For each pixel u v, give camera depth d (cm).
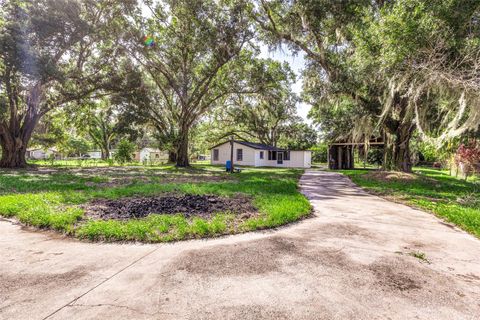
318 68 1459
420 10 696
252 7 1567
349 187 1009
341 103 1491
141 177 1227
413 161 3038
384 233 411
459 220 474
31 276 254
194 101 2205
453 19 680
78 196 625
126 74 1805
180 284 243
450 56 764
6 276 253
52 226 402
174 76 2109
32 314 193
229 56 1808
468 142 1334
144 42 1761
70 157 4547
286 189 843
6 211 479
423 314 203
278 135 3762
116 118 2238
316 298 222
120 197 638
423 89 865
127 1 1573
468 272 279
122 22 1678
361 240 376
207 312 200
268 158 3009
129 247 337
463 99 757
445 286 248
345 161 2603
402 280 258
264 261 297
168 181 1078
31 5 1184
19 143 1770
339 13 1191
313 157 4238
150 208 520
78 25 1290
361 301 219
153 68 2083
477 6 650
